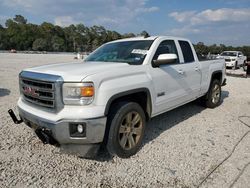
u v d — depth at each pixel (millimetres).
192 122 5457
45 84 3291
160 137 4562
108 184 3088
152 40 4578
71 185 3053
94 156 3613
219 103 7031
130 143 3775
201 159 3723
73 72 3316
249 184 3080
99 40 110312
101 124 3246
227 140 4449
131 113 3723
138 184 3092
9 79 11445
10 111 4016
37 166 3469
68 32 130000
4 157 3688
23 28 114875
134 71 3818
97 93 3221
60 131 3162
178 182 3131
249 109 6652
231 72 18656
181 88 4980
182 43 5293
